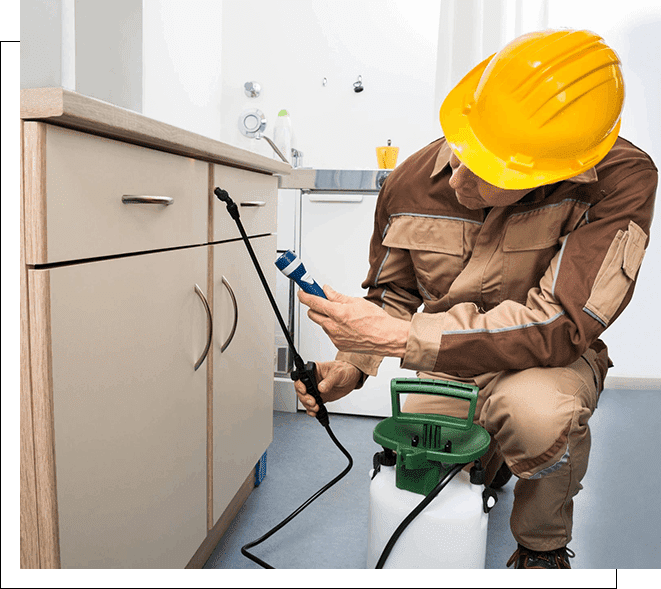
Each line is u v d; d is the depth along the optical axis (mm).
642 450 1628
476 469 840
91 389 626
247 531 1224
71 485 595
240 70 2502
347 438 1822
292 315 2033
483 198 875
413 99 2393
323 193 2016
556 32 777
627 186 871
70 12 1110
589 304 813
